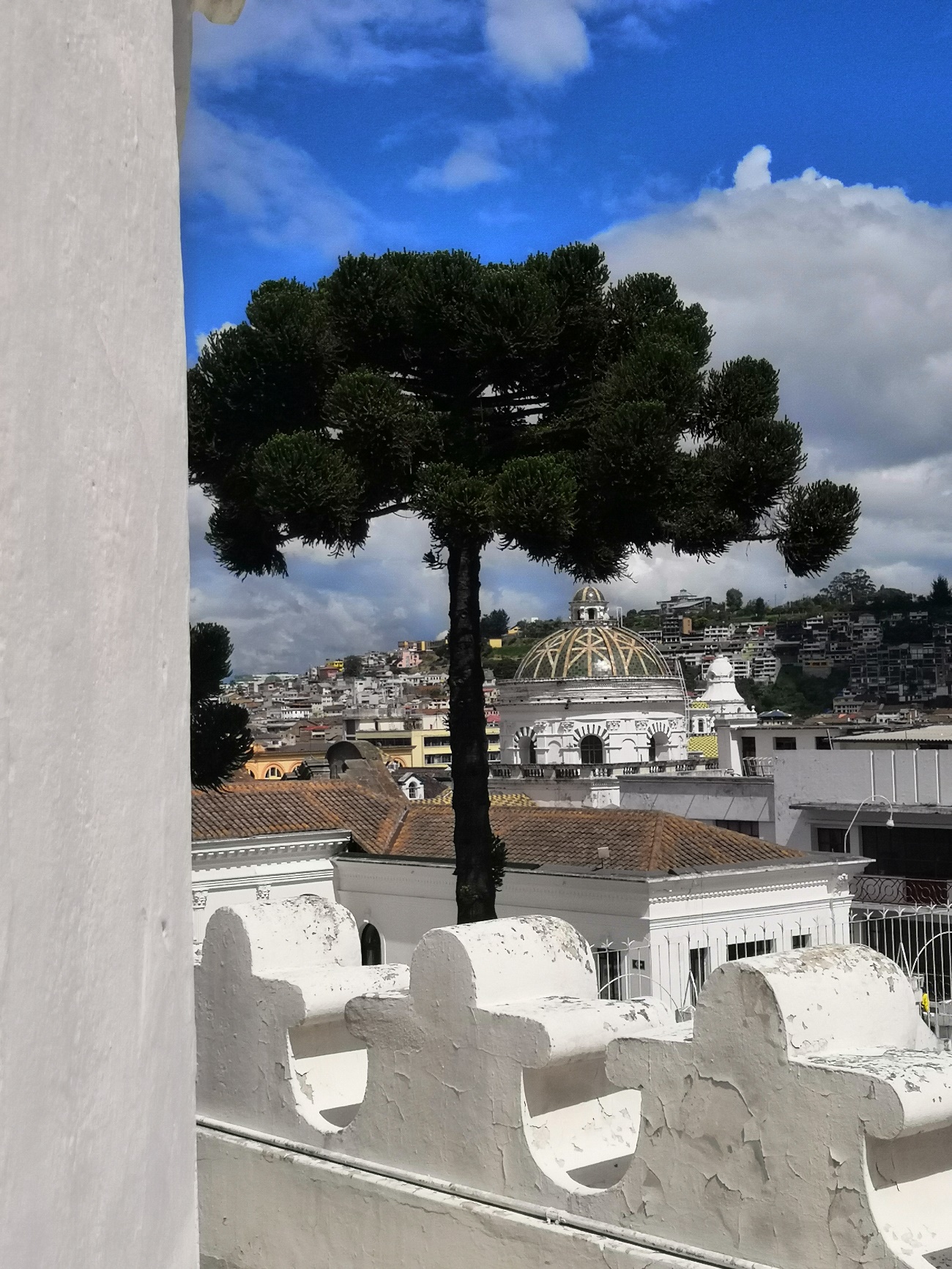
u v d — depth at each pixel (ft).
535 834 103.50
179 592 6.82
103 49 5.97
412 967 12.38
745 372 62.18
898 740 141.90
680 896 89.45
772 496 60.29
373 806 117.19
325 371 58.03
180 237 6.98
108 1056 5.82
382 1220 12.36
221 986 14.40
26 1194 5.03
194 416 57.72
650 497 55.42
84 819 5.63
